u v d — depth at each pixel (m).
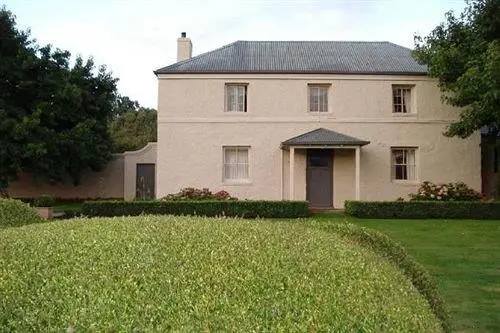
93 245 3.73
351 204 19.16
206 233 4.13
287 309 2.65
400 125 22.47
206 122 22.34
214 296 2.77
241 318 2.53
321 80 22.47
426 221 17.73
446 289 8.55
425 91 22.56
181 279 3.01
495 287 8.71
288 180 22.31
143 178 28.17
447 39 20.59
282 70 22.39
